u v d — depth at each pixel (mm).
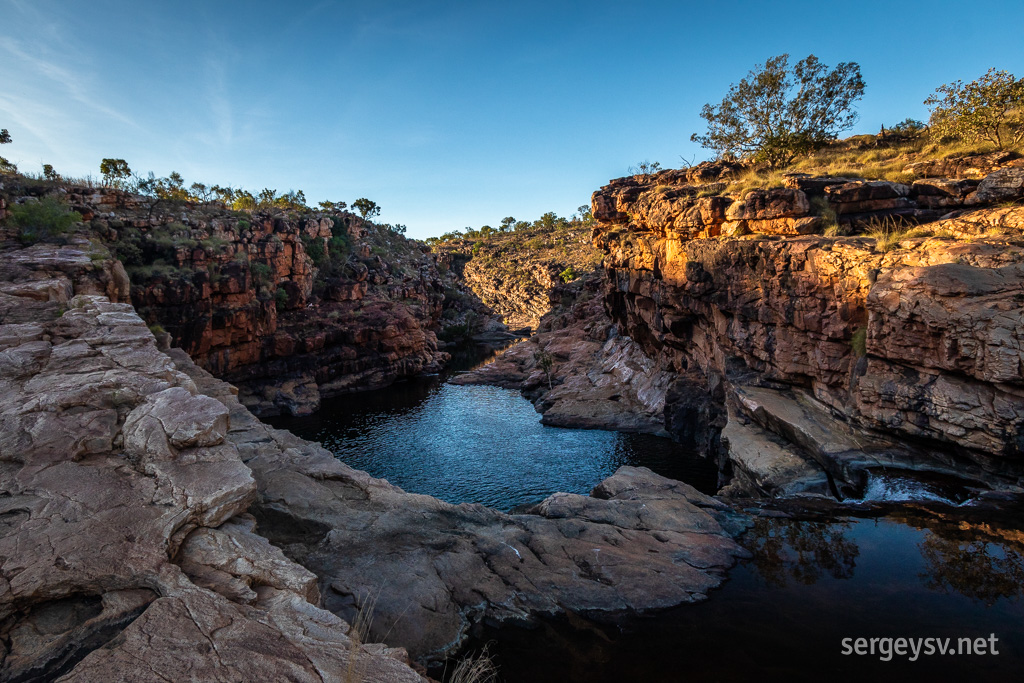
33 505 5145
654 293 30969
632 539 9156
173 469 6066
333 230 75562
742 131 31484
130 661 3123
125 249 40125
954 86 22594
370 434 36000
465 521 9008
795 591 7969
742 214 22469
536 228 171500
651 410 33406
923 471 12289
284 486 9031
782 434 16547
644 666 6301
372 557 7504
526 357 60156
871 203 20219
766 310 19688
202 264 43938
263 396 45188
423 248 117125
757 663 6363
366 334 55375
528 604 7230
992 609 7395
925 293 12383
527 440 31844
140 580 4340
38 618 4000
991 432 10969
